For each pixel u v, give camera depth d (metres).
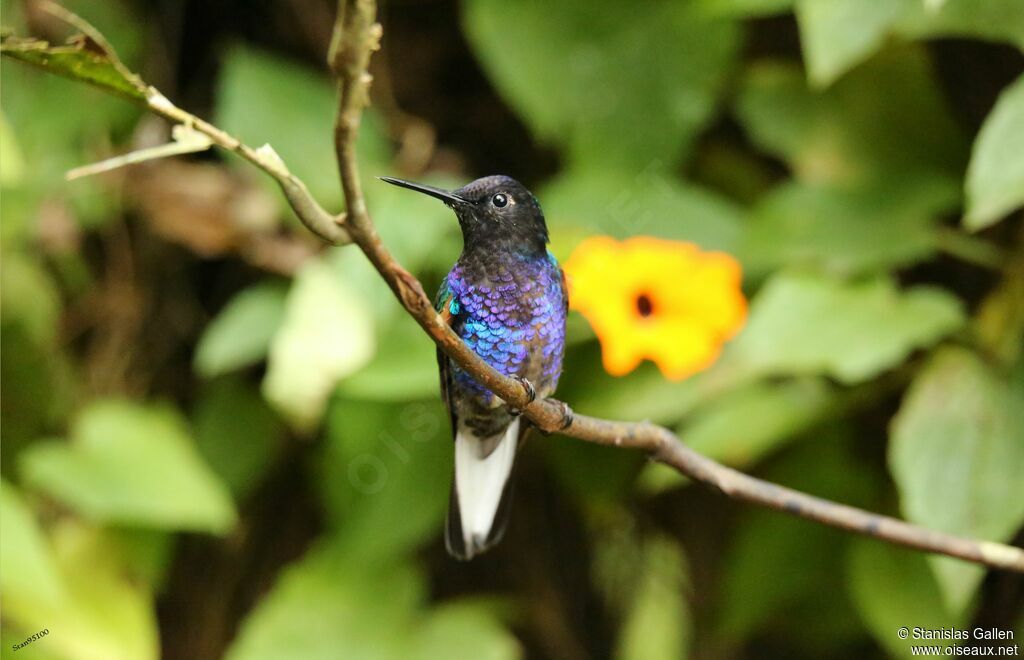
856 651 9.08
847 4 7.16
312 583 8.84
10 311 9.12
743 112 8.53
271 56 9.73
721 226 8.23
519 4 8.60
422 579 8.97
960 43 8.67
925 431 7.16
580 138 8.54
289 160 8.77
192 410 9.80
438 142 9.81
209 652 9.70
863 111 8.38
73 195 9.10
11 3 8.90
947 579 6.75
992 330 7.53
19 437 9.23
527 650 9.91
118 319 9.61
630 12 8.53
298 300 7.91
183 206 8.97
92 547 8.72
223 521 8.31
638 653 9.50
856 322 7.30
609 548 9.80
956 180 8.13
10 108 8.94
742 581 8.79
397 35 9.76
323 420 8.86
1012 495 6.88
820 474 8.47
